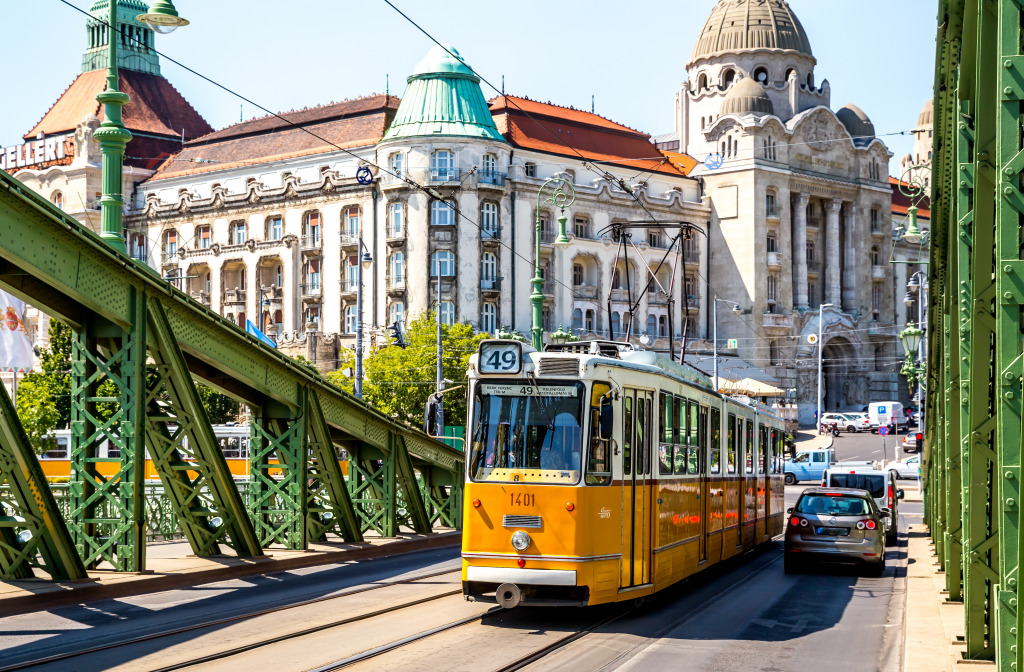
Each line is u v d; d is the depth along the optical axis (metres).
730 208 107.00
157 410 21.52
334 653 13.15
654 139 123.12
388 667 12.48
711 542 21.94
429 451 32.22
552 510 15.49
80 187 100.81
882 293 120.75
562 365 15.88
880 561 24.50
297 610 16.78
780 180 108.56
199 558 22.39
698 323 106.31
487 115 88.56
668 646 14.71
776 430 32.56
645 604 18.45
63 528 17.64
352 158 90.75
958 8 12.15
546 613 17.05
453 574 22.38
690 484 20.02
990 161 10.53
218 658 12.78
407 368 67.62
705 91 115.81
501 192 87.56
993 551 12.19
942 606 17.81
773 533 31.45
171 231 100.75
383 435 29.20
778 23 116.12
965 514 12.78
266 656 12.92
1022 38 9.80
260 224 95.25
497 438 15.94
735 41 115.38
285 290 92.69
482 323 86.56
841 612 18.61
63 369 71.62
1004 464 9.39
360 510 30.16
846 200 116.38
